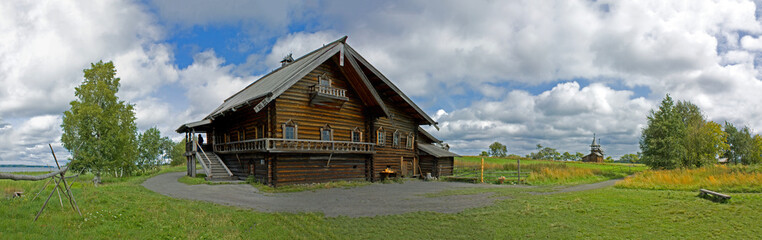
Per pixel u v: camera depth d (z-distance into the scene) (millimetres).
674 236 9023
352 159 25328
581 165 62375
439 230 10461
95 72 28781
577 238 9258
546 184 25078
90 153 27016
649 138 40312
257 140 21000
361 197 17156
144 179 25125
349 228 10680
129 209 10836
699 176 20531
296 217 11797
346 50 23688
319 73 23891
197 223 10164
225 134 27516
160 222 9734
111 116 28344
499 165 46031
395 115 30375
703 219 10180
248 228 10328
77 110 27453
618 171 42344
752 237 8586
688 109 43031
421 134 37344
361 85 25328
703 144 38875
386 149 28922
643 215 11039
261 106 19531
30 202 10148
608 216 11188
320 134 23500
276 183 20719
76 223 8672
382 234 10102
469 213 12539
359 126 25969
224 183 21750
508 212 12547
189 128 26719
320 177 23141
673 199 13055
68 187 10023
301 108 22672
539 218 11461
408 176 31531
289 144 21516
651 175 21297
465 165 46844
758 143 52625
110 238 7762
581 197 14852
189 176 26359
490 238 9633
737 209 10859
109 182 27828
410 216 12148
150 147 39156
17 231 7250
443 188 21766
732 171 22125
